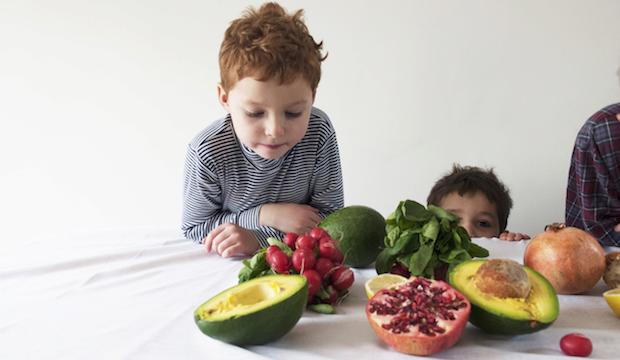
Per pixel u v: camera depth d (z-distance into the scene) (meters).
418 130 1.30
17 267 0.72
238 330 0.48
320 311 0.57
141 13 1.32
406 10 1.25
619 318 0.55
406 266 0.62
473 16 1.23
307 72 0.74
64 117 1.38
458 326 0.46
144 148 1.38
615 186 0.90
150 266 0.75
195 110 1.35
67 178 1.41
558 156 1.27
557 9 1.21
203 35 1.31
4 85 1.38
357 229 0.71
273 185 1.01
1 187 1.43
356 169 1.34
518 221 1.31
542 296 0.51
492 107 1.27
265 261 0.60
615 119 0.89
